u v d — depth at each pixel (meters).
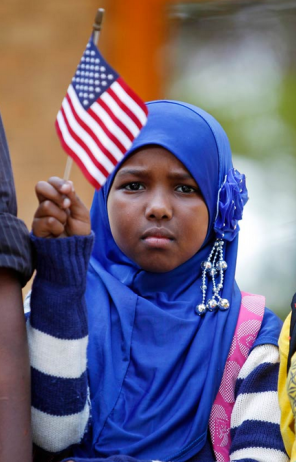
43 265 3.12
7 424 2.97
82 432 3.34
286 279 8.76
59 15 8.66
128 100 3.23
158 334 3.62
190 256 3.67
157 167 3.61
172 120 3.74
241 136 9.06
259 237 8.89
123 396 3.53
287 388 3.25
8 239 2.99
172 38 8.88
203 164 3.71
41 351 3.15
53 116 8.71
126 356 3.60
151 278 3.76
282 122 8.99
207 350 3.60
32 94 8.69
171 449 3.43
